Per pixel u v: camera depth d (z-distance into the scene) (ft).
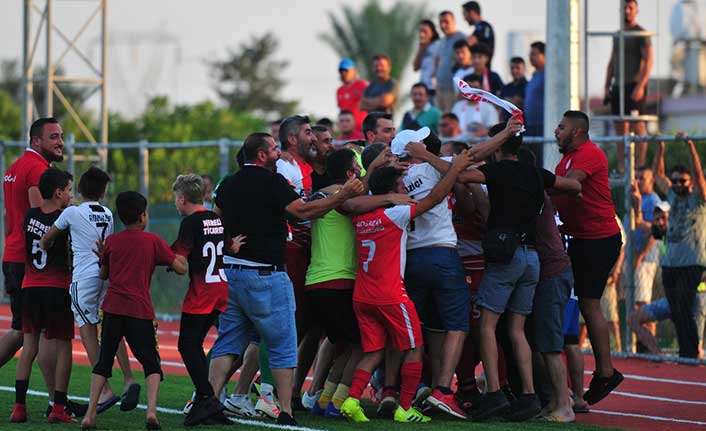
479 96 108.78
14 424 106.22
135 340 102.83
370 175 109.40
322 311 110.32
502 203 108.68
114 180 216.74
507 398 116.78
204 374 104.73
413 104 200.44
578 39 160.86
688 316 158.30
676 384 141.28
